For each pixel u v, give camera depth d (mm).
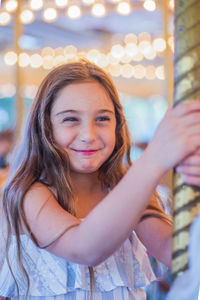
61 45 5520
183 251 596
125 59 5301
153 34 5156
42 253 932
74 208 916
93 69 929
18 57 3508
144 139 5949
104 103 899
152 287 1793
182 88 590
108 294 939
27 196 866
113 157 1030
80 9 3773
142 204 630
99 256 674
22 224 843
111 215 634
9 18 3678
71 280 932
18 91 3510
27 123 999
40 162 949
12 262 946
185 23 590
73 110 877
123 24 4789
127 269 977
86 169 893
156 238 928
